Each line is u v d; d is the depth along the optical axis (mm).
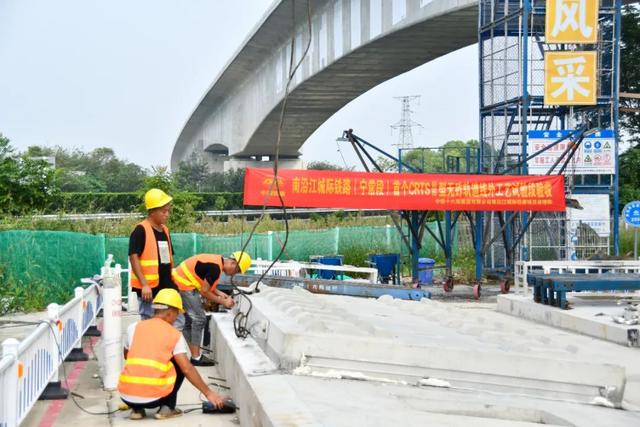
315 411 5637
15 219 22672
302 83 46781
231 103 73750
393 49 36812
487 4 24891
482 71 24781
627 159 38062
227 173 81375
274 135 66750
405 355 7133
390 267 21688
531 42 23234
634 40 37875
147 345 7352
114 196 48719
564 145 22875
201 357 10133
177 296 7555
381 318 9578
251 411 6371
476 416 6449
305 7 41812
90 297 12547
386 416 5684
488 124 24797
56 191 25359
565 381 7156
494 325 9766
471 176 19234
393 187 19000
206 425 7133
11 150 24734
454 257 27516
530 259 22438
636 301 15266
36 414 7805
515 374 7148
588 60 22203
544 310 14867
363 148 20578
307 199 18562
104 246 17828
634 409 7125
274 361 7410
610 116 23891
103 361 9398
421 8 30000
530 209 19266
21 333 13117
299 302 9898
